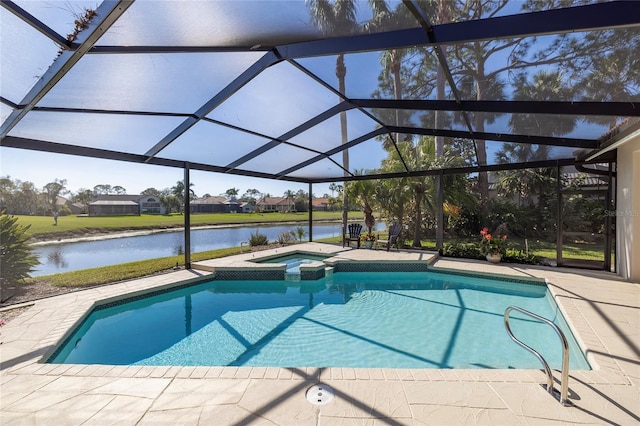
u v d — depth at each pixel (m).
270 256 9.86
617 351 3.48
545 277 6.90
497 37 2.98
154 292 6.41
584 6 2.62
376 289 7.32
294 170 10.90
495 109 4.83
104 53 3.33
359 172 12.17
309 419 2.38
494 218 14.95
